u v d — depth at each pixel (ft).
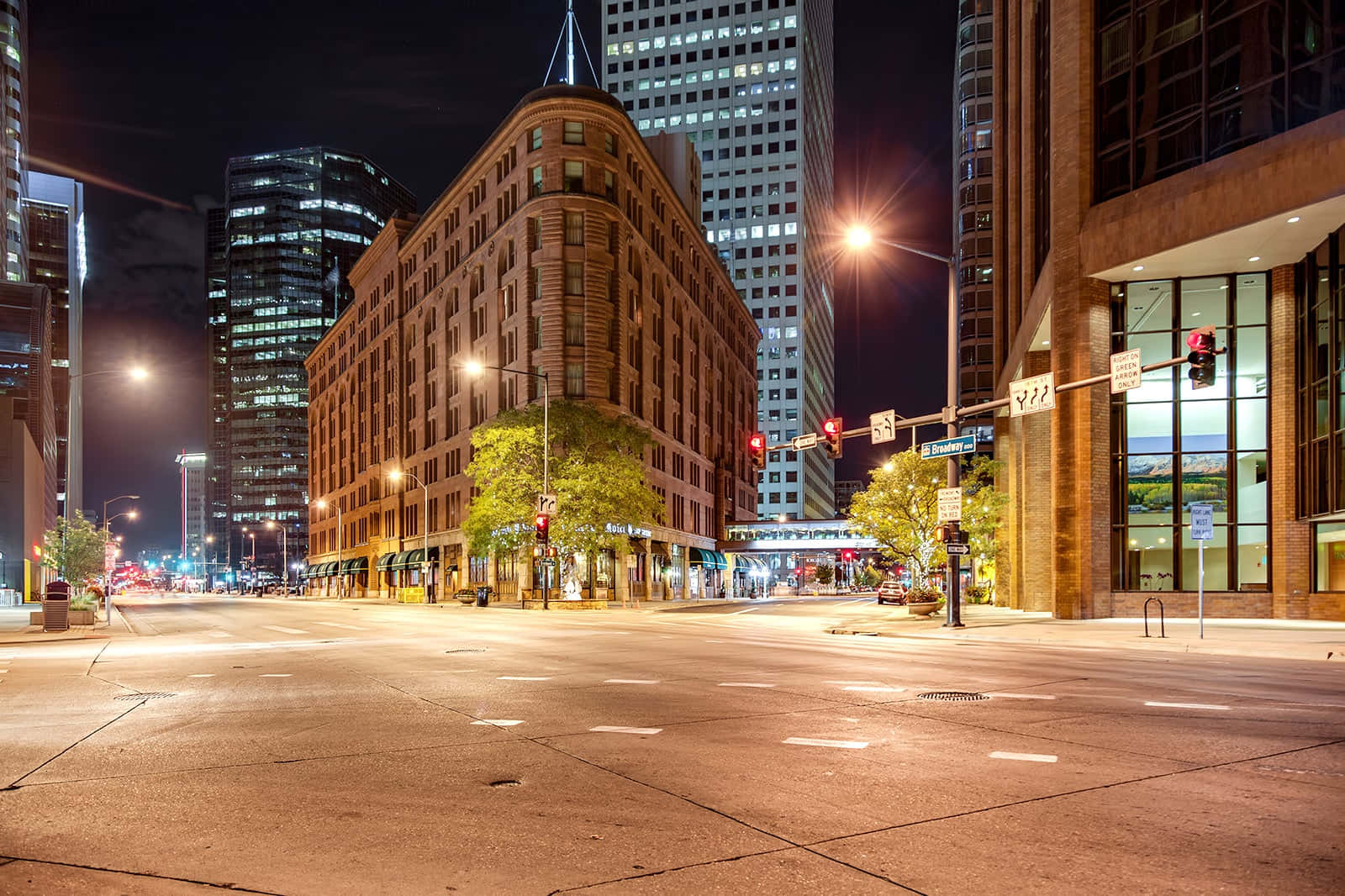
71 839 18.17
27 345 312.71
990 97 297.33
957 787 21.90
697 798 21.09
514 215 221.25
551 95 212.23
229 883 15.51
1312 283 96.89
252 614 158.92
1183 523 104.94
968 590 182.50
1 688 44.27
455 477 253.24
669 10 560.20
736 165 547.08
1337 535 95.96
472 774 23.79
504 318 226.99
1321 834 17.89
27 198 534.37
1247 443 103.86
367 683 44.78
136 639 85.87
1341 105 84.38
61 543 214.28
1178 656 58.59
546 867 16.29
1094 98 107.86
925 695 37.83
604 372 212.02
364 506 343.67
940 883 15.28
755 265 541.75
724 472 322.75
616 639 77.20
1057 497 105.81
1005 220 175.63
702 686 41.73
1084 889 14.93
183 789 22.35
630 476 171.32
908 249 94.17
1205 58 96.17
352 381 369.30
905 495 130.41
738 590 346.95
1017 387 78.28
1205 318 105.91
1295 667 50.49
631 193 232.53
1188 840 17.54
